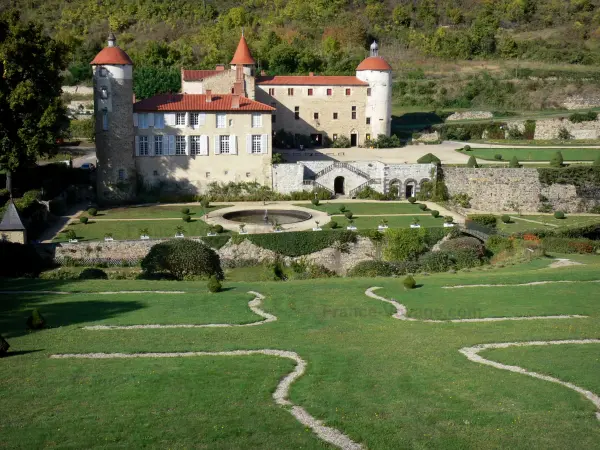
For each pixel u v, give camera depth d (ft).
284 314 181.06
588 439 107.65
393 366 137.69
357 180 381.60
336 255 295.69
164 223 310.86
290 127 465.47
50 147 322.75
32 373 130.52
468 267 267.59
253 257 290.15
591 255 275.18
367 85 467.93
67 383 125.80
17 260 259.19
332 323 172.24
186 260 252.21
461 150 442.50
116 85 351.87
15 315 175.73
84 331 161.68
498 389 124.98
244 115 370.73
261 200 368.27
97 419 112.27
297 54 564.71
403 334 161.58
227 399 120.26
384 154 434.71
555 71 567.18
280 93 461.37
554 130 478.59
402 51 629.51
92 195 366.02
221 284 219.41
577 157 412.98
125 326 166.91
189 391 123.03
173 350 147.02
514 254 279.90
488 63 605.73
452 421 113.09
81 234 291.38
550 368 135.33
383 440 107.24
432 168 380.58
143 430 109.09
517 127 484.33
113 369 133.39
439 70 593.83
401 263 271.28
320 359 141.69
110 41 356.79
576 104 526.98
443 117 522.47
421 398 121.80
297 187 376.89
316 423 113.19
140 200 360.07
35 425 110.01
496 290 205.77
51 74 324.60
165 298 197.06
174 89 496.64
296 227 306.96
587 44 623.36
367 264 266.36
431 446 105.70
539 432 109.50
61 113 326.85
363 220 322.14
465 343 153.07
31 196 302.45
